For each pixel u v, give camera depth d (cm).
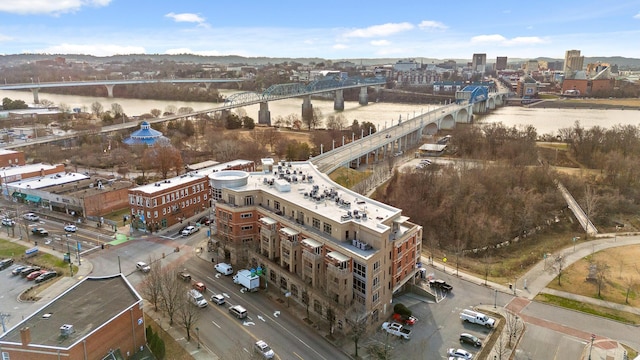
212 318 9844
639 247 14125
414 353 8850
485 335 9469
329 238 10312
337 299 9650
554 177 19462
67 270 11894
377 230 9662
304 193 12106
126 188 17175
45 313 8056
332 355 8731
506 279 12012
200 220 15562
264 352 8562
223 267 11775
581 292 11225
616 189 18938
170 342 8938
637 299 10875
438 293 11219
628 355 8769
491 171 19425
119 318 7981
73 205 15838
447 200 16888
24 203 17175
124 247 13438
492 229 15312
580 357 8762
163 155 19988
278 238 11556
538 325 9819
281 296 10806
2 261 12206
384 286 10025
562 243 14600
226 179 12719
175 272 11075
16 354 7181
